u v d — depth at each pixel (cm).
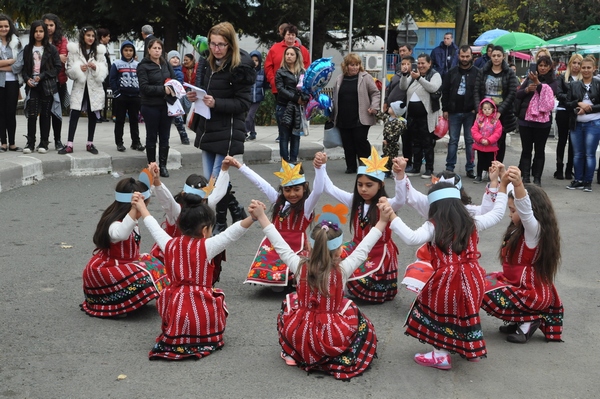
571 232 809
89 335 494
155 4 1819
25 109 1064
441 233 439
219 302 469
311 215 591
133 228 506
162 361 454
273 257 584
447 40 1567
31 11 1889
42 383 418
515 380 436
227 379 429
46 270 634
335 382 428
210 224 467
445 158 1363
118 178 1061
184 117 1345
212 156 748
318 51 2219
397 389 420
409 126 1120
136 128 1161
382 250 572
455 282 434
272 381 427
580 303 579
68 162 1052
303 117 1116
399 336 506
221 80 723
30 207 870
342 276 431
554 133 1812
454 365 458
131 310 523
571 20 3609
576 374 446
